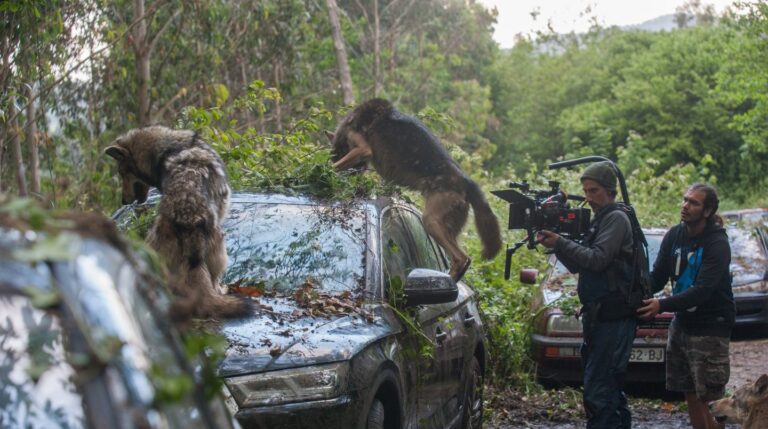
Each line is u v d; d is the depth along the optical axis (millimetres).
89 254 1887
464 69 41969
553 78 47438
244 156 7090
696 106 38281
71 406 1708
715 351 6562
